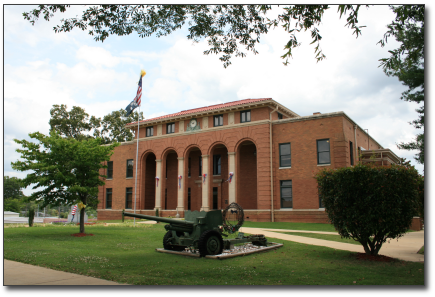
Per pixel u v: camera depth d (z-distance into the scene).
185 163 33.38
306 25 9.90
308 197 26.66
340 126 26.08
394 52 9.28
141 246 13.54
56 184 16.88
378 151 28.50
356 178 10.45
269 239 15.54
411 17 9.05
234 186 29.80
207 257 10.34
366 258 10.38
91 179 17.84
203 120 32.78
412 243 14.67
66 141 17.22
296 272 8.34
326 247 13.16
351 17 9.05
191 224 11.06
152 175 38.84
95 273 7.89
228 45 12.26
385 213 9.98
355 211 10.37
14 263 9.30
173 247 11.97
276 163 28.53
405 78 12.42
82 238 15.77
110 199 39.00
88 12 10.63
